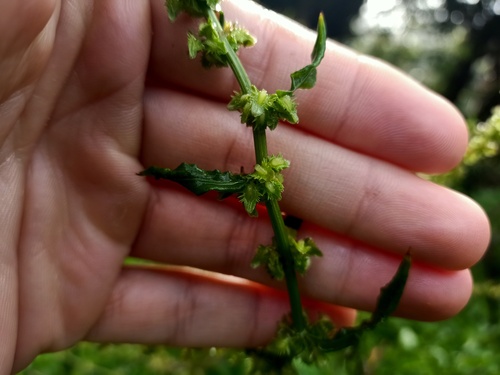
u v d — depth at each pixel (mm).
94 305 93
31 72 66
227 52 71
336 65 88
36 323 88
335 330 95
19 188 80
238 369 129
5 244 80
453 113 91
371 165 90
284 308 98
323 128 90
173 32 80
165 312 97
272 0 396
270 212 76
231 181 70
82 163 84
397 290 78
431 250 89
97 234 89
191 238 93
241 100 70
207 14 73
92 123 82
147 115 86
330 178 88
